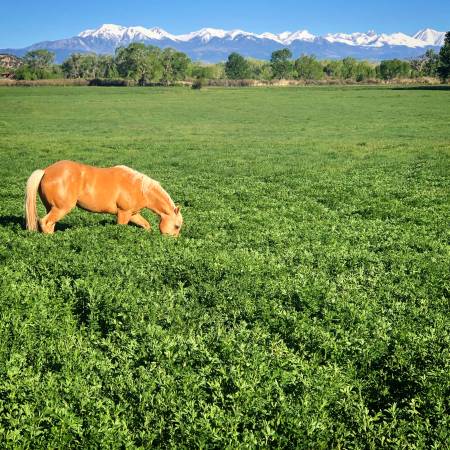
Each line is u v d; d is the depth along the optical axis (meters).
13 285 9.82
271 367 7.27
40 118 64.38
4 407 6.23
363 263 12.41
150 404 6.36
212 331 8.45
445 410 6.47
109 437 5.70
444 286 10.73
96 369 7.25
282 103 90.69
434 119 59.31
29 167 28.98
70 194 13.50
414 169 28.50
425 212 18.44
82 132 50.44
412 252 13.49
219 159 33.38
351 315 8.99
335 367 7.22
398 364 7.51
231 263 11.73
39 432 5.71
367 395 7.01
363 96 102.25
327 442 6.10
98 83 168.25
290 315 8.98
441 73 151.88
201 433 5.80
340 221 17.67
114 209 14.20
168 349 7.64
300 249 13.63
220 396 6.49
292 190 23.20
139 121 62.69
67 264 11.38
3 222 16.28
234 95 114.38
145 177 14.23
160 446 5.91
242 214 18.45
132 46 177.12
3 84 158.62
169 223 14.41
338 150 37.44
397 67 195.88
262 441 5.82
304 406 6.27
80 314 9.45
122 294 9.66
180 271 11.34
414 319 9.21
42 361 7.47
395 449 5.80
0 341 7.89
